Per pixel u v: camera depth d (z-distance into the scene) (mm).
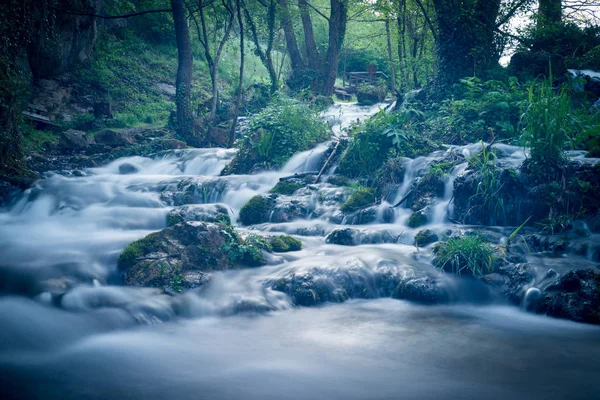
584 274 6535
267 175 14203
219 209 10992
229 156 18297
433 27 21406
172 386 4531
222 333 5945
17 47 16844
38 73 25703
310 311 6789
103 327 5996
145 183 14453
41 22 24250
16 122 15867
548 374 4750
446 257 7684
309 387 4500
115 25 34219
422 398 4273
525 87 14477
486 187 9367
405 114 13641
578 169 8930
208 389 4473
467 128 13484
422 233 9000
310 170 14234
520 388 4465
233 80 29656
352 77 40875
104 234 10031
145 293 6824
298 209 11297
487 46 17047
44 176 16188
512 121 13328
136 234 10047
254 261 8109
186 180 14117
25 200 12867
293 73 31359
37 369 4910
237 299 6793
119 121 24406
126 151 20406
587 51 18312
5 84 15000
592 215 8406
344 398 4281
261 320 6418
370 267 7742
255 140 15555
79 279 7203
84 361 5105
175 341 5680
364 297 7363
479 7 17156
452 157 11195
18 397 4316
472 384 4547
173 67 34844
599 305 6199
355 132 13789
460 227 9211
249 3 29844
